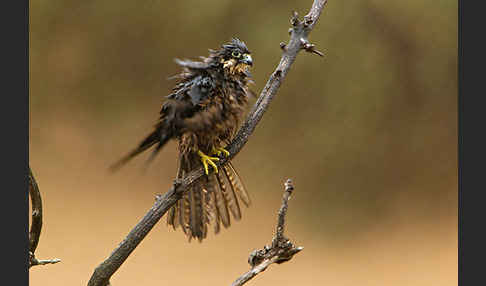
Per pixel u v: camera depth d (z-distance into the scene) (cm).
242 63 1216
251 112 1206
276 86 1205
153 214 1196
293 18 1204
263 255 1192
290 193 1191
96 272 1195
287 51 1204
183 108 1209
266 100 1206
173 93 1212
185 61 1206
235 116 1216
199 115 1210
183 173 1222
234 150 1207
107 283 1195
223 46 1218
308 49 1202
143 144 1197
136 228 1195
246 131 1206
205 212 1220
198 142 1215
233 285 1191
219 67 1214
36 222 1193
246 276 1191
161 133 1202
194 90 1209
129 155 1195
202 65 1210
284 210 1191
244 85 1219
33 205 1193
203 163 1215
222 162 1211
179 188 1197
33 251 1194
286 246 1192
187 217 1219
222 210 1220
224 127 1216
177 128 1208
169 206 1197
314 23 1204
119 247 1195
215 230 1220
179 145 1218
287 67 1204
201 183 1219
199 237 1220
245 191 1220
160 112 1210
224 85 1214
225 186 1220
